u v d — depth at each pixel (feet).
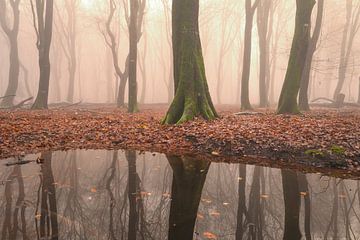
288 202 16.19
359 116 47.55
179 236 11.85
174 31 38.63
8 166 21.20
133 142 29.91
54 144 28.40
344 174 20.83
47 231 11.64
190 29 37.83
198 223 13.19
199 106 38.22
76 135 31.63
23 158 23.25
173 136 30.50
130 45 61.36
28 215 13.14
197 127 32.65
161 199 15.98
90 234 11.64
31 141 28.30
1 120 38.55
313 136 27.37
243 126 33.12
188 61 37.76
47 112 57.77
